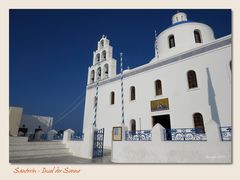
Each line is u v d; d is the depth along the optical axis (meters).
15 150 9.33
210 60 12.27
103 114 18.42
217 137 7.06
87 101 21.06
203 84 12.13
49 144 11.18
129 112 15.92
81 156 10.38
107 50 21.66
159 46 18.16
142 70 16.22
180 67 13.67
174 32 16.97
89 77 22.14
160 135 8.08
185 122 12.23
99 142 10.71
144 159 8.09
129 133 9.46
